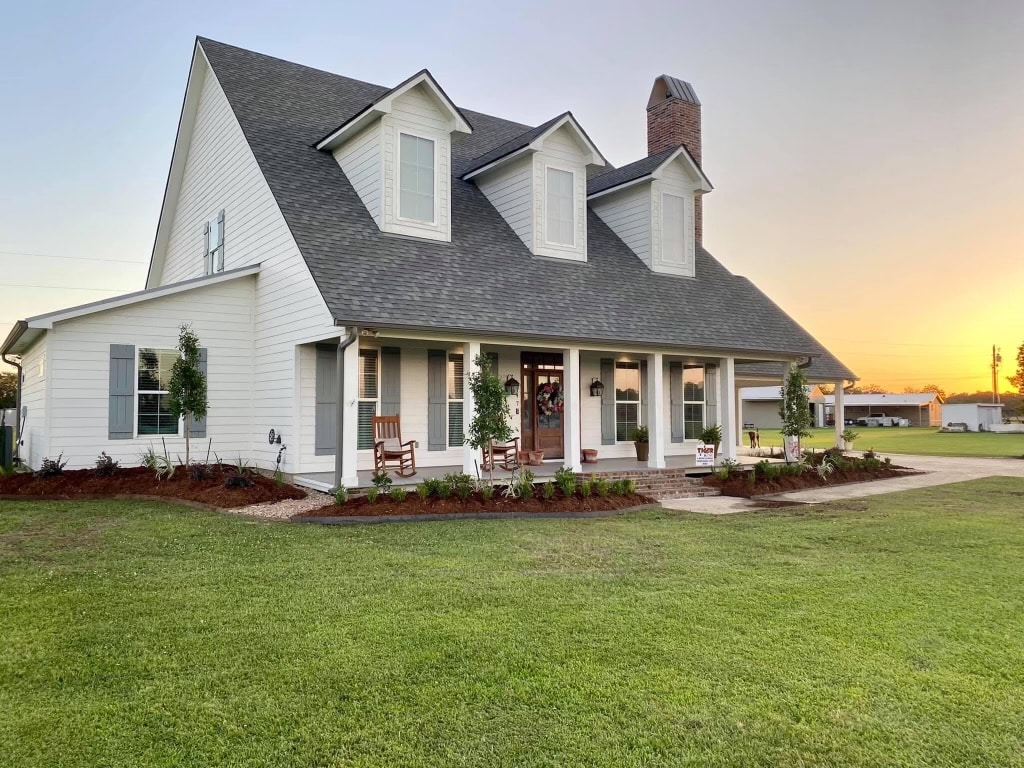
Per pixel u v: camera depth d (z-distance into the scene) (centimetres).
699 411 1836
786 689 389
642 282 1581
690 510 1107
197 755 315
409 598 557
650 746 325
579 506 1051
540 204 1467
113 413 1243
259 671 407
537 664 420
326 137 1366
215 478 1139
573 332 1254
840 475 1563
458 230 1402
